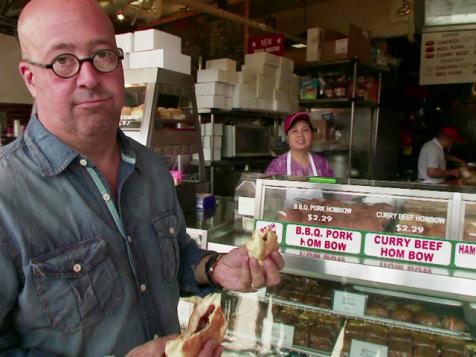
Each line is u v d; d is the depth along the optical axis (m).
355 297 1.46
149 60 2.70
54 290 0.82
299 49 5.77
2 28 4.50
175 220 1.11
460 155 5.38
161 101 2.71
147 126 2.44
